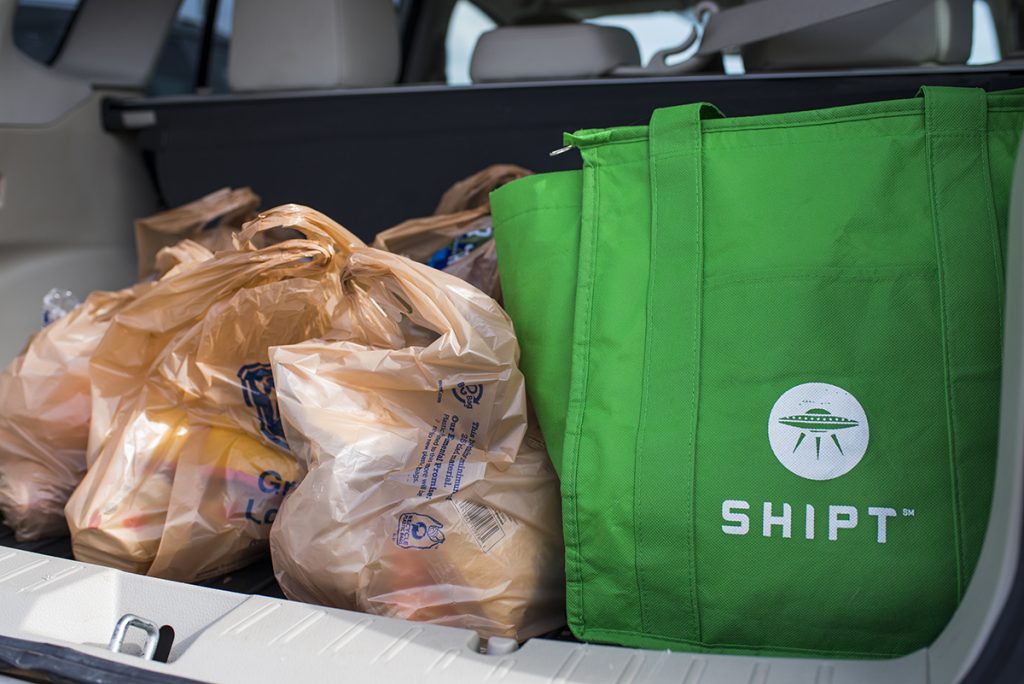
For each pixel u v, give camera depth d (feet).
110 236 7.64
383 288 4.52
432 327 4.34
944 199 3.83
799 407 3.75
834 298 3.83
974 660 2.96
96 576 4.21
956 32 6.19
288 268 4.77
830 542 3.66
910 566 3.59
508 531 4.34
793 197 3.95
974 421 3.64
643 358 3.97
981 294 3.71
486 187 6.36
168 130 7.38
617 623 3.97
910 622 3.61
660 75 6.56
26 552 4.51
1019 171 2.99
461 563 4.24
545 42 6.64
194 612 4.01
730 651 3.83
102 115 7.51
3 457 5.64
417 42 8.73
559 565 4.52
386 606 4.26
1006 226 3.76
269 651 3.56
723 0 7.57
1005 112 3.88
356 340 4.57
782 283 3.87
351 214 7.18
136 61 7.93
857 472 3.67
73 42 7.79
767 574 3.70
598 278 4.12
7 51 6.82
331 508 4.21
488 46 6.75
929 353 3.73
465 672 3.39
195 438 5.03
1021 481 2.85
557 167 6.67
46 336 5.68
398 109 6.81
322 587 4.28
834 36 6.21
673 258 4.00
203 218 6.79
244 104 7.15
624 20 7.98
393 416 4.37
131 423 5.03
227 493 4.97
